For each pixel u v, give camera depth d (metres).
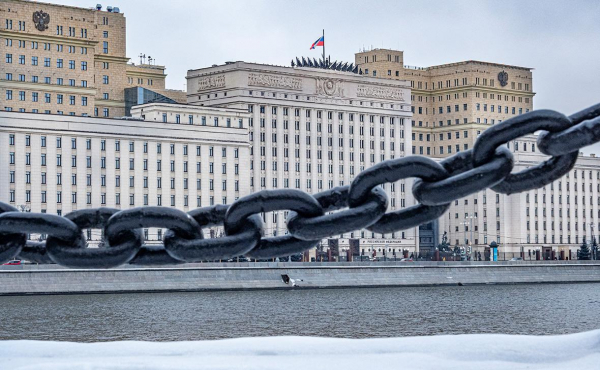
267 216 169.25
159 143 165.62
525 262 144.75
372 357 13.38
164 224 12.19
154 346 13.95
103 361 13.26
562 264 141.12
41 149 155.62
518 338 13.83
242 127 176.88
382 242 195.50
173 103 170.62
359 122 199.62
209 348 13.62
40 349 13.85
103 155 160.62
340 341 13.92
